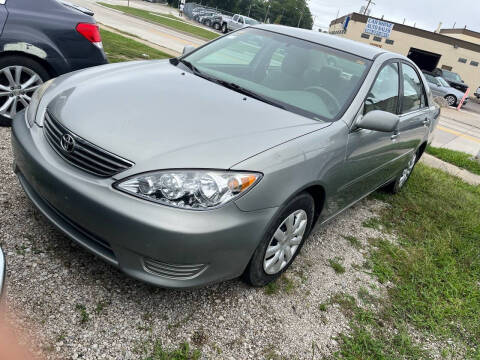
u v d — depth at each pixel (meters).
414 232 4.11
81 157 2.12
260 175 2.14
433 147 8.70
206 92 2.76
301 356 2.28
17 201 2.85
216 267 2.13
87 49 4.05
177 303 2.36
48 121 2.38
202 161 2.04
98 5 28.84
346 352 2.38
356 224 4.02
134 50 10.15
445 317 2.94
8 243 2.44
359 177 3.23
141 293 2.36
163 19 31.08
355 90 3.05
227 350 2.16
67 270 2.37
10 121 3.85
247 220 2.11
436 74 23.02
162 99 2.51
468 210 5.03
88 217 2.04
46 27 3.78
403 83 3.85
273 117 2.62
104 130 2.16
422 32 37.12
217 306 2.42
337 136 2.72
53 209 2.26
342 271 3.13
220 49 3.59
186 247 1.96
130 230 1.95
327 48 3.40
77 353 1.92
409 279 3.28
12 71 3.75
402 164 4.39
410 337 2.66
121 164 2.03
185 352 2.06
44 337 1.94
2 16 3.58
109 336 2.04
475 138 12.43
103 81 2.72
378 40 38.41
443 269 3.52
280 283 2.79
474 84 37.31
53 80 2.93
